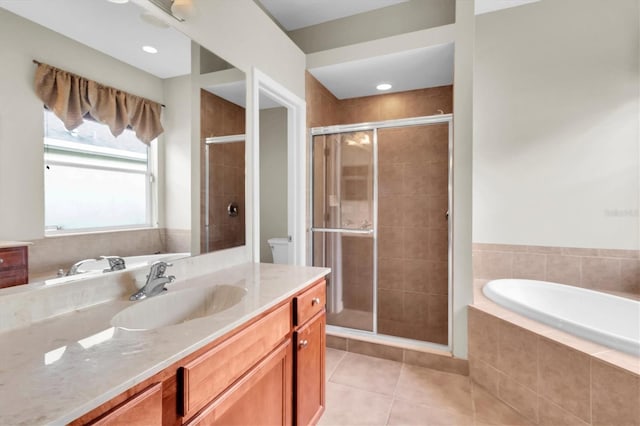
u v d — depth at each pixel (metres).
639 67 2.29
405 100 3.17
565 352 1.50
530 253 2.61
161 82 1.37
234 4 1.78
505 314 1.90
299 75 2.53
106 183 1.16
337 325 2.75
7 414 0.50
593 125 2.41
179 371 0.76
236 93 1.81
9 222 0.89
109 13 1.17
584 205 2.46
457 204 2.12
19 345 0.75
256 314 1.02
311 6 2.60
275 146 3.27
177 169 1.46
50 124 0.99
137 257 1.27
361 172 2.66
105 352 0.72
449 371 2.14
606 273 2.41
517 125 2.61
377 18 2.64
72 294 1.01
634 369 1.26
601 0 2.37
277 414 1.20
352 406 1.77
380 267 3.23
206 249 1.61
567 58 2.46
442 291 3.00
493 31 2.65
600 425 1.35
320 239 2.79
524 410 1.69
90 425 0.55
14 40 0.90
